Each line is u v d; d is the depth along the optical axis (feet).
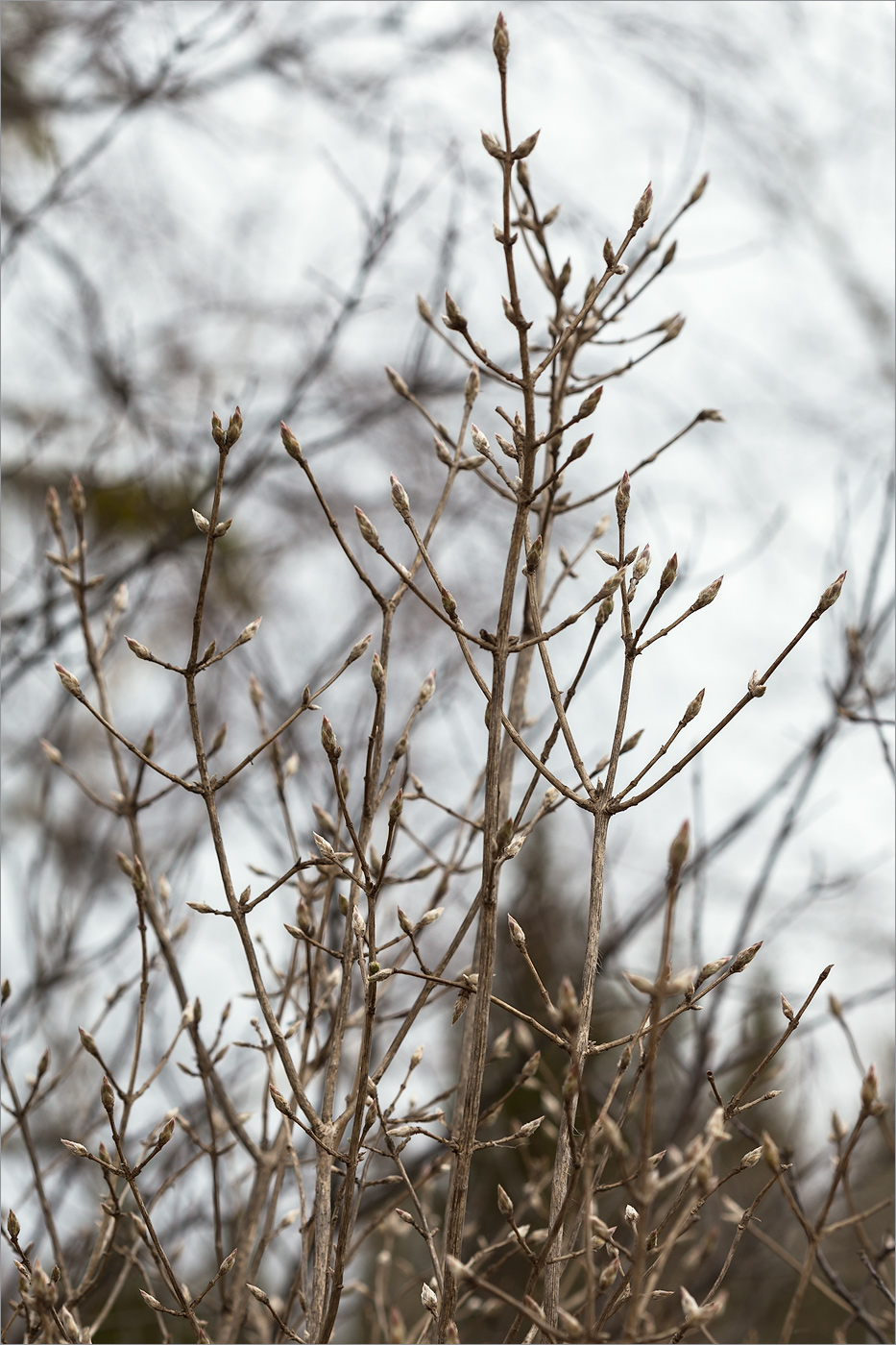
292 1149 6.19
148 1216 5.30
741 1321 12.27
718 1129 4.42
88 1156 5.35
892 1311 7.63
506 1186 12.90
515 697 6.61
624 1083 12.03
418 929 5.01
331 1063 5.57
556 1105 6.64
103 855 12.40
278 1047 5.12
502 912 13.51
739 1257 12.49
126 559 15.48
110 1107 5.29
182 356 17.62
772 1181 4.76
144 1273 6.31
